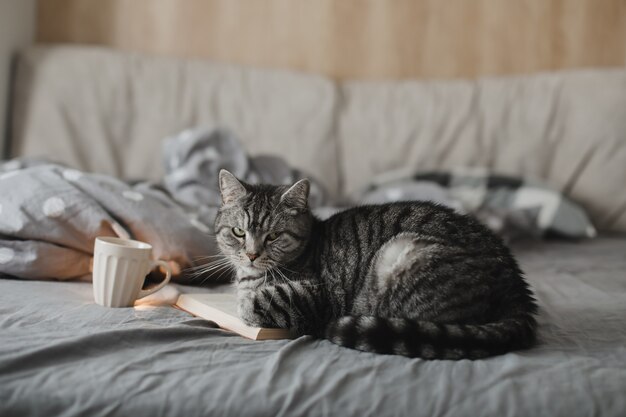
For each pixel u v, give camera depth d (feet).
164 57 11.51
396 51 12.69
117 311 4.71
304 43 12.55
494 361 4.04
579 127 11.30
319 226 5.72
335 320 4.48
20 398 3.45
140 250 4.89
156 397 3.47
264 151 11.25
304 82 11.73
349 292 5.05
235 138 9.46
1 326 4.19
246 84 11.55
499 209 9.78
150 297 5.29
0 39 10.24
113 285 4.84
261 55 12.47
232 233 5.57
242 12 12.35
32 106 10.50
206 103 11.27
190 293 5.60
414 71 12.74
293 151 11.29
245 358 3.98
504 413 3.45
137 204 6.08
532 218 9.95
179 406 3.44
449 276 4.58
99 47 11.37
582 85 11.48
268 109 11.47
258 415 3.43
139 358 3.82
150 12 12.07
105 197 6.00
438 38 12.70
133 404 3.44
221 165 8.98
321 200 9.50
